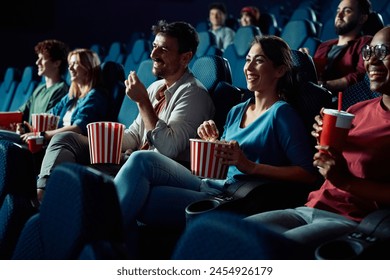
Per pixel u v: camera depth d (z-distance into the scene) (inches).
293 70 45.1
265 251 15.7
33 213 27.4
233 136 45.1
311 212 35.2
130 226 39.8
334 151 31.7
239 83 75.5
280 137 42.3
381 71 34.2
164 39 53.7
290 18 128.5
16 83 119.3
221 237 16.5
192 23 188.2
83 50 71.0
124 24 183.0
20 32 170.2
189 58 54.6
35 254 22.1
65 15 175.8
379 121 35.2
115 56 131.2
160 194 41.3
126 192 40.0
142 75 68.4
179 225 42.0
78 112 68.9
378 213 28.8
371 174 34.4
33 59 172.4
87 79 70.5
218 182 45.3
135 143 58.2
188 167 50.5
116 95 70.6
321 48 74.2
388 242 26.9
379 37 34.3
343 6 70.7
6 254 26.6
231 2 186.5
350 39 71.3
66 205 19.9
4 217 27.1
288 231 31.4
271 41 44.0
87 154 56.4
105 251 18.3
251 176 42.5
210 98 53.7
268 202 39.9
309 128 45.6
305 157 41.6
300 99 45.5
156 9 185.5
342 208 34.7
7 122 73.1
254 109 45.7
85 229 19.0
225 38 124.6
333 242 27.2
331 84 63.3
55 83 85.8
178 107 51.9
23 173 29.3
